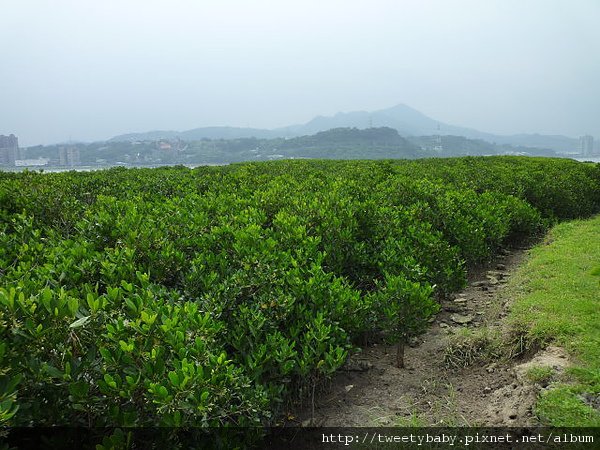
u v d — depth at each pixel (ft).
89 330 10.33
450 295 25.48
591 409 12.59
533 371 14.79
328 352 15.17
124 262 16.65
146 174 46.52
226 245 19.69
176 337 10.69
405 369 17.80
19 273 13.85
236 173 43.27
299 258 18.95
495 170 50.96
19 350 9.28
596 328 16.87
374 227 25.72
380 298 17.44
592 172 54.70
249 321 14.01
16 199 25.77
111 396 9.39
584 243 30.25
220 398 10.32
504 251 34.94
